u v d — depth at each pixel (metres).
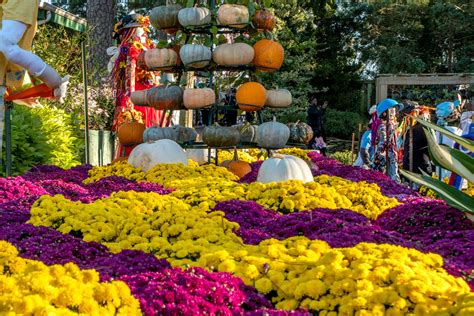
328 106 33.56
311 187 6.41
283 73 28.73
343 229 4.73
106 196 6.39
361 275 3.28
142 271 3.71
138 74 12.78
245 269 3.60
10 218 5.23
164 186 7.69
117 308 2.85
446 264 3.87
